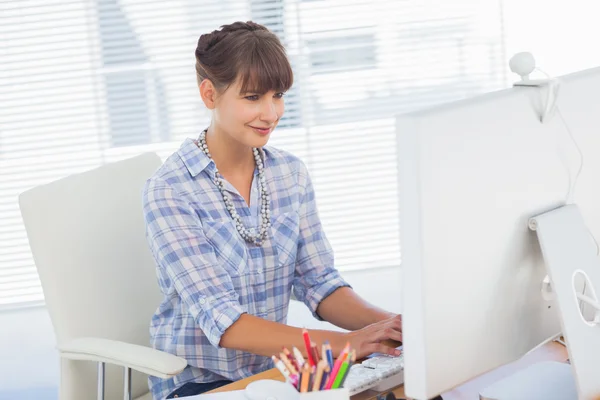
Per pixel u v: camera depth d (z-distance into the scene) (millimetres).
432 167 1190
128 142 3924
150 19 3871
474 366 1309
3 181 3865
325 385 1361
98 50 3859
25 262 3922
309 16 3982
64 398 2105
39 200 2119
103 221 2213
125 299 2221
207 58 1980
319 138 4051
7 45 3809
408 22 4035
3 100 3822
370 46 4031
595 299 1382
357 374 1664
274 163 2182
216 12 3910
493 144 1274
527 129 1329
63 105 3871
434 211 1201
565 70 4125
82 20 3842
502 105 1289
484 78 4109
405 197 1200
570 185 1420
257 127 1984
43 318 3965
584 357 1354
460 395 1561
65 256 2123
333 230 4062
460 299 1261
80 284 2139
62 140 3885
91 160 3912
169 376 1900
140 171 2320
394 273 4094
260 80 1937
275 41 1984
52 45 3842
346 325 2143
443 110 1211
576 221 1390
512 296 1349
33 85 3846
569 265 1351
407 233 1208
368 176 4074
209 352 2078
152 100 3914
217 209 2074
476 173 1251
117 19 3854
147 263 2281
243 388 1687
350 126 4062
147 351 1970
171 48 3896
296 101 4020
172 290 2080
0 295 3941
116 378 2186
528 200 1342
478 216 1263
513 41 4098
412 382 1259
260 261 2104
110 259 2205
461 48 4082
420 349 1236
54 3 3814
